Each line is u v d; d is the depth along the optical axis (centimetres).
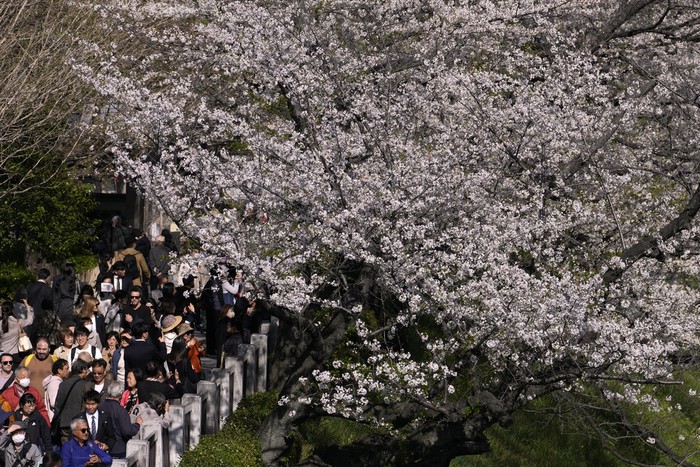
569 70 2869
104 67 2983
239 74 3117
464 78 2627
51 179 4181
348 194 2402
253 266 2319
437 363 2402
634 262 2531
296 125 2817
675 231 2597
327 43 2998
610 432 3744
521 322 2202
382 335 2788
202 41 3198
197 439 2605
